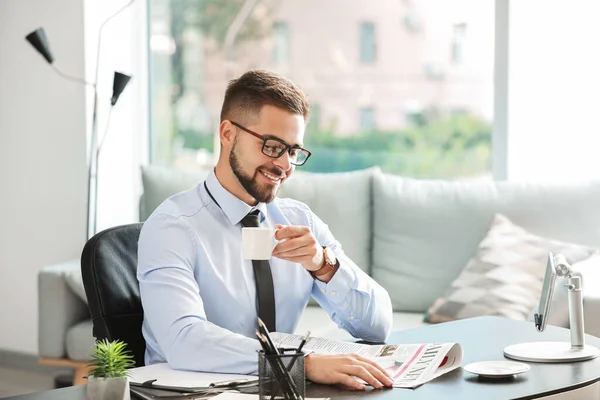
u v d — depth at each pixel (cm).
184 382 165
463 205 383
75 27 446
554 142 407
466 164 433
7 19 462
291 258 196
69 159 453
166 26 481
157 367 181
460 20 429
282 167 200
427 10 434
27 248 467
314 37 454
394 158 445
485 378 164
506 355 183
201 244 205
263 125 197
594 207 371
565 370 170
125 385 142
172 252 199
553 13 402
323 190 402
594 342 196
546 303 187
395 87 443
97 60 451
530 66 409
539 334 207
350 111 451
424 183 397
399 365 172
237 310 208
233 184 211
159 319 188
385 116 445
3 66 466
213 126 476
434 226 384
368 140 449
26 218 466
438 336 207
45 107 457
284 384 141
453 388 157
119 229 212
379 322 210
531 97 410
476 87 429
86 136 448
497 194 382
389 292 385
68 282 374
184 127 481
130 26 473
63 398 150
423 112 439
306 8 455
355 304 208
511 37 412
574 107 402
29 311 468
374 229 398
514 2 409
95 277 201
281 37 461
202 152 479
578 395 160
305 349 183
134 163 481
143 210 412
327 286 207
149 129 487
